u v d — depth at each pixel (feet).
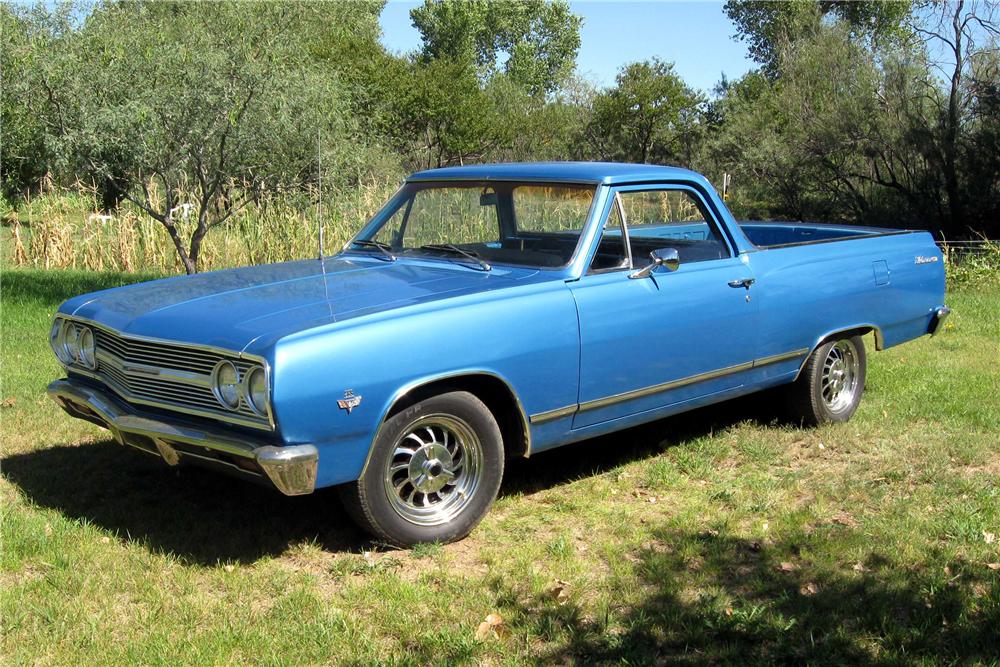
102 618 12.06
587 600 12.85
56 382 16.57
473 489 14.90
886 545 14.57
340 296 14.88
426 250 18.21
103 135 34.58
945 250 49.83
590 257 16.35
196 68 35.40
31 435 19.71
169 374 13.80
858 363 21.90
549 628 11.93
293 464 12.53
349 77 115.44
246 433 13.10
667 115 140.87
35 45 33.50
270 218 46.55
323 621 12.00
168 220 37.99
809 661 11.12
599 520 15.80
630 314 16.53
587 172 17.26
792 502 16.66
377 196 50.16
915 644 11.61
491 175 17.99
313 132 37.55
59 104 34.53
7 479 17.16
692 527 15.38
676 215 18.44
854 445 19.86
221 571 13.50
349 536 14.96
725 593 13.01
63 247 53.93
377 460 13.71
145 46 35.60
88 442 19.40
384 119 120.26
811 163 76.95
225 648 11.32
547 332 15.33
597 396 16.29
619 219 16.97
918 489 17.24
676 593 12.90
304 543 14.49
